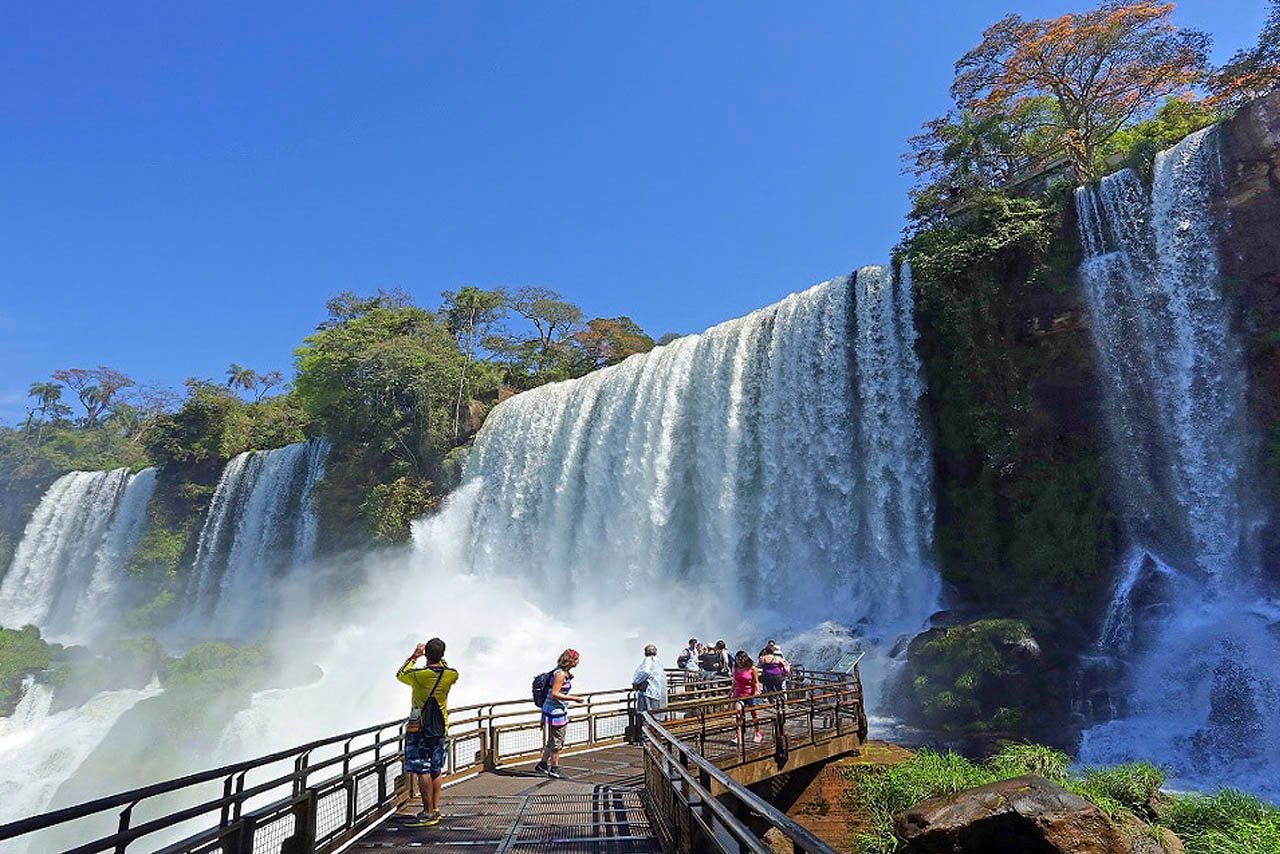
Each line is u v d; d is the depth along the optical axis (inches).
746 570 1454.2
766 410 1501.0
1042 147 1804.9
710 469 1546.5
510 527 1963.6
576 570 1722.4
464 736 580.7
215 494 2871.6
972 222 1346.0
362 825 387.2
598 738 783.7
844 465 1371.8
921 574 1266.0
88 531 2997.0
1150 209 1151.6
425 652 415.2
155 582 2795.3
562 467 1879.9
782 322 1529.3
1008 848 369.1
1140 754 829.2
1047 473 1179.9
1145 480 1103.0
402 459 2386.8
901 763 589.9
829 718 653.9
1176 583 1019.3
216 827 261.3
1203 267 1083.9
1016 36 1685.5
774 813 185.8
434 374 2418.8
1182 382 1086.4
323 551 2410.2
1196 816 486.6
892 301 1378.0
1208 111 1596.9
